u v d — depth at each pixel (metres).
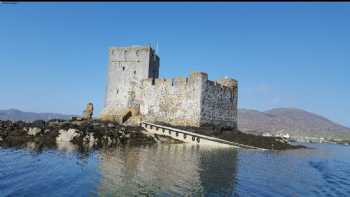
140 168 32.06
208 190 25.17
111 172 29.55
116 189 24.03
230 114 73.19
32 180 25.45
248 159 43.53
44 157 35.59
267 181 30.06
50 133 49.97
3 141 45.69
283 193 26.20
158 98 69.75
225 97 71.38
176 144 56.16
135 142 53.75
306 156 56.00
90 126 54.03
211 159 40.81
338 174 38.50
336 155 65.94
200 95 64.69
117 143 51.56
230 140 61.41
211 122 67.44
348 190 29.23
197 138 59.16
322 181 32.59
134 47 75.06
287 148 65.38
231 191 25.39
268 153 53.72
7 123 52.38
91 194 22.52
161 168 32.66
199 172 31.83
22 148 41.34
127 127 60.62
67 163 32.84
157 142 56.09
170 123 67.38
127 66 75.25
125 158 37.59
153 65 77.00
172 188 25.08
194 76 65.56
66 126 52.69
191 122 65.12
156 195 23.05
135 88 74.12
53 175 27.47
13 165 30.67
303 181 31.72
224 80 74.19
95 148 44.81
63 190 23.14
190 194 23.77
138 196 22.58
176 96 67.50
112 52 76.69
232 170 34.16
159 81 70.00
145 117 70.50
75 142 48.69
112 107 75.50
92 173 28.80
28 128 50.53
